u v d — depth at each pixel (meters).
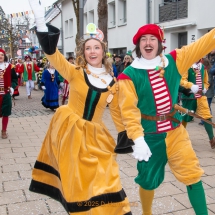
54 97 10.64
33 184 3.09
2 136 6.82
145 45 2.86
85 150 2.76
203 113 5.72
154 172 2.92
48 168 3.04
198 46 2.91
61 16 28.41
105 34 12.21
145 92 2.84
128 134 2.73
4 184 4.23
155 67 2.84
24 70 14.61
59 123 2.93
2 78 6.59
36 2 2.64
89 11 22.80
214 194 3.85
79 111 2.92
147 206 3.11
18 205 3.63
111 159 2.84
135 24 17.06
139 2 16.47
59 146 2.85
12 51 29.81
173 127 2.90
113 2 19.58
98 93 2.88
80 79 2.90
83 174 2.72
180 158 2.87
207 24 12.45
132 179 4.36
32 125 8.30
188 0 13.27
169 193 3.90
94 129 2.88
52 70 10.59
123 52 19.28
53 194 3.01
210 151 5.61
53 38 2.62
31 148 6.00
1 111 6.70
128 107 2.76
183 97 5.88
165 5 14.77
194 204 2.87
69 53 27.92
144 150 2.63
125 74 2.85
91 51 2.91
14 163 5.09
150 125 2.89
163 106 2.86
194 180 2.85
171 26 14.01
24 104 12.64
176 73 2.91
